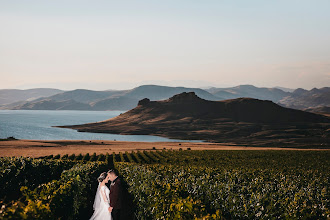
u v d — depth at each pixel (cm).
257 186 1599
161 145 11744
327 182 2508
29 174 2041
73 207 1302
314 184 2203
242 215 1088
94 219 1130
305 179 2641
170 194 1148
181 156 6688
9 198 1608
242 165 4991
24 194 926
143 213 1327
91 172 2306
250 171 3291
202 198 1370
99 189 1145
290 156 6744
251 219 1054
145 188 1391
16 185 1884
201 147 11138
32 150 7806
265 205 1118
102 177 1141
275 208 1050
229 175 2250
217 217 748
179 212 805
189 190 1444
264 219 986
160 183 1430
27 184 1958
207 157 6469
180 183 1573
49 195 957
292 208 1020
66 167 3092
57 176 2770
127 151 8094
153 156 6731
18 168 1947
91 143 11544
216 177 2134
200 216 793
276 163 5341
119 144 11750
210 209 1305
